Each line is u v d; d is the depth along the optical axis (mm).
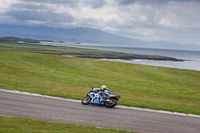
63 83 23734
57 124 9812
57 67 38125
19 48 149375
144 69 45156
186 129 11414
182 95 24047
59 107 13273
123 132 9680
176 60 155500
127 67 45562
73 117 11500
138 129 10664
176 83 35406
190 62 143500
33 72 29297
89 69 39969
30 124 9320
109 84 26469
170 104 18234
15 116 10516
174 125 11945
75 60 47781
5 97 14305
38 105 13172
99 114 12664
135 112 14078
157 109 15625
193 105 18938
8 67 31016
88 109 13602
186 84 35344
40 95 16297
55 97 16266
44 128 8914
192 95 24969
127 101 17453
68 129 9172
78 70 37656
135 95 21234
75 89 21172
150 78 37812
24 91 17094
